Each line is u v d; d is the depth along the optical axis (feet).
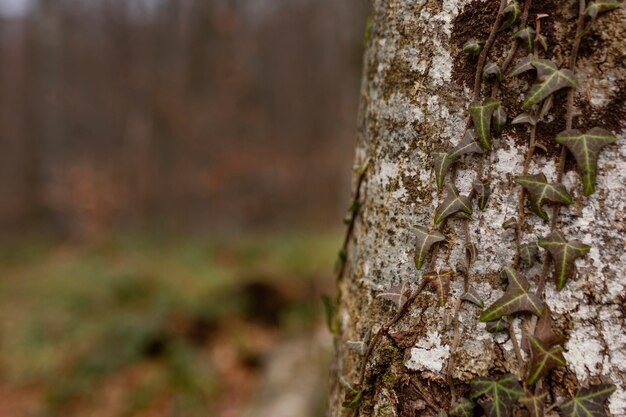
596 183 2.52
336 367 3.59
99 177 33.04
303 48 46.42
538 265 2.59
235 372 13.07
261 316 15.76
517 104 2.62
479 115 2.66
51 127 41.29
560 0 2.53
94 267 22.94
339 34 43.27
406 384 2.82
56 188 32.58
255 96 41.09
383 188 3.05
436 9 2.81
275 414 9.39
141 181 37.29
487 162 2.68
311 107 45.09
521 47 2.60
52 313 17.12
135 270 21.58
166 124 36.96
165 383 12.17
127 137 38.96
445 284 2.73
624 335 2.49
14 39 46.96
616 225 2.50
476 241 2.69
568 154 2.55
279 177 38.78
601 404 2.47
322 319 15.06
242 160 34.83
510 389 2.54
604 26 2.48
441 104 2.79
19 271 25.62
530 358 2.53
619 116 2.48
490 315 2.59
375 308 3.02
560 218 2.56
